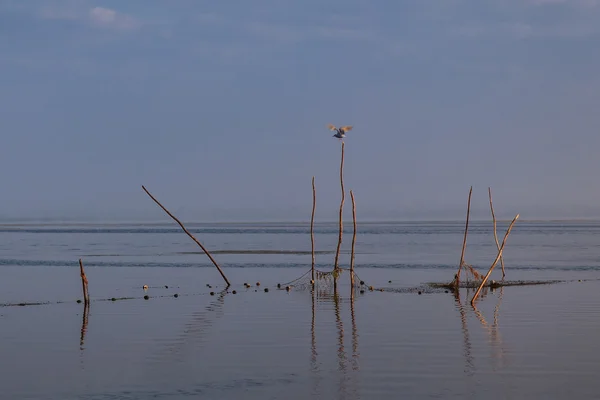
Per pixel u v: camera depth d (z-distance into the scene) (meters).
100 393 18.14
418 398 17.48
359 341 24.20
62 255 70.62
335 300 35.31
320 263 59.59
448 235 127.31
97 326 27.70
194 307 32.97
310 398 17.59
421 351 22.53
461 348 22.92
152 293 38.88
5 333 26.28
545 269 52.47
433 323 27.81
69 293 38.81
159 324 28.09
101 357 22.06
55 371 20.33
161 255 70.56
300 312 31.11
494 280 43.53
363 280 44.91
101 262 61.00
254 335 25.52
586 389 18.17
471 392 17.95
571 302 33.56
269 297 36.78
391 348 23.03
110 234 141.62
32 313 31.33
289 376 19.61
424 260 61.91
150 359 21.75
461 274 48.50
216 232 154.50
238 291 39.72
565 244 90.31
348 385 18.67
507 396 17.62
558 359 21.30
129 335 25.70
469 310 31.30
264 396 17.80
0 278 47.00
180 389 18.44
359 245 89.81
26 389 18.55
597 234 130.38
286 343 23.98
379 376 19.52
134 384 18.94
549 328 26.45
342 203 39.28
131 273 50.94
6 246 90.19
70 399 17.67
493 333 25.50
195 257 67.56
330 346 23.42
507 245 88.06
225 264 58.81
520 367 20.39
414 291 38.91
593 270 51.53
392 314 30.30
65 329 27.06
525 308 31.73
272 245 91.19
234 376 19.64
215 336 25.36
